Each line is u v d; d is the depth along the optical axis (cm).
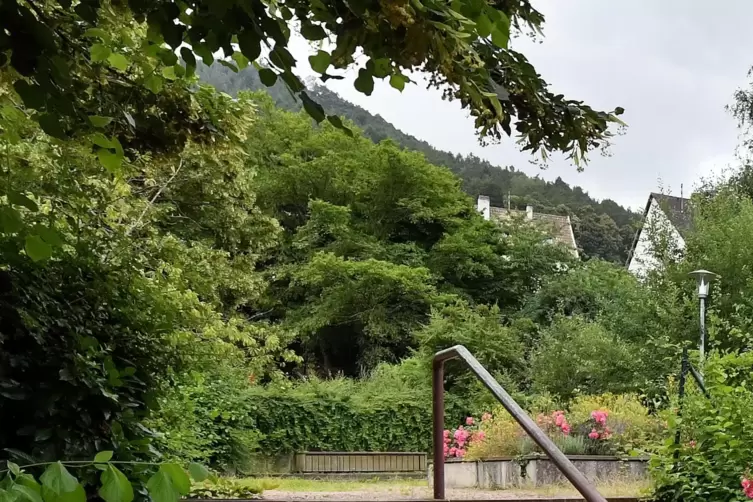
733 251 1400
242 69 197
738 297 1334
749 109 1825
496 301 2366
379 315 2258
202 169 828
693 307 1324
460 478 793
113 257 354
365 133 3394
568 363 1395
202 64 197
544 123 249
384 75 189
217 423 1007
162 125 362
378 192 2608
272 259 2522
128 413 305
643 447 585
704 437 460
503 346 1612
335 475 1195
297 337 2314
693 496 446
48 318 286
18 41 172
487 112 224
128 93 338
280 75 176
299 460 1269
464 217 2723
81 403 288
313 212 2461
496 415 919
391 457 1303
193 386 598
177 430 496
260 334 1095
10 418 274
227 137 440
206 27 183
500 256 2609
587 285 2220
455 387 1501
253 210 1285
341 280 2298
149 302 346
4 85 250
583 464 679
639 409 832
